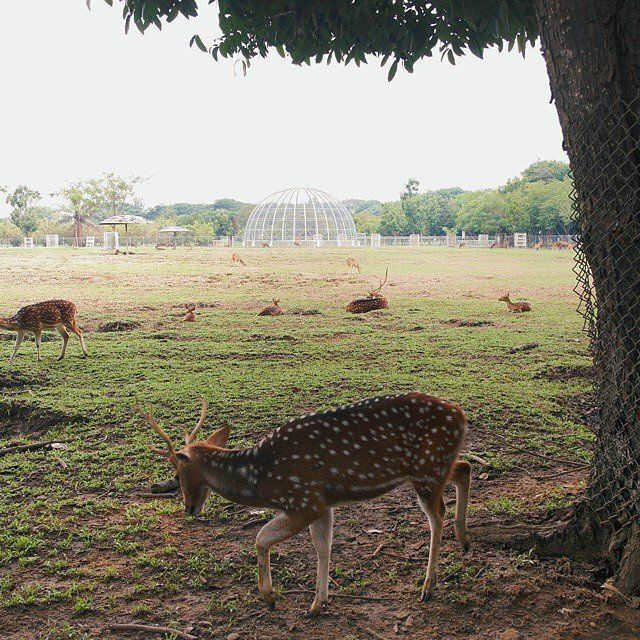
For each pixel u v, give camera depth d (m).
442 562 4.80
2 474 6.76
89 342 14.51
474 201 104.25
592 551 4.73
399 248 65.00
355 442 4.28
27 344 14.40
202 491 4.75
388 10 7.59
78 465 6.96
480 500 5.87
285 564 4.89
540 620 4.14
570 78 4.51
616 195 4.40
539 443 7.39
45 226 104.75
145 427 8.20
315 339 14.88
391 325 17.02
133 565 4.88
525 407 8.77
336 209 95.06
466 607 4.29
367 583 4.59
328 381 10.46
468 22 7.12
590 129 4.44
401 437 4.31
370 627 4.13
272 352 13.23
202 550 5.09
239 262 42.41
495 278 31.77
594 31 4.32
